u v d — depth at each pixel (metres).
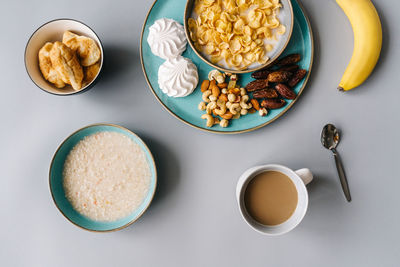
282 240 0.71
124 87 0.72
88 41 0.67
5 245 0.73
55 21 0.67
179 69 0.66
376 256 0.70
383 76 0.70
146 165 0.70
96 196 0.70
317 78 0.70
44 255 0.72
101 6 0.72
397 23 0.69
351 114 0.70
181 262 0.72
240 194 0.64
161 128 0.71
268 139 0.70
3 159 0.73
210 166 0.71
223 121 0.67
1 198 0.73
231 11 0.65
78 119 0.72
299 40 0.67
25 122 0.73
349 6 0.67
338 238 0.70
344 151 0.70
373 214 0.70
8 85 0.73
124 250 0.72
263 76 0.67
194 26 0.66
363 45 0.66
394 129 0.69
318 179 0.70
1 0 0.73
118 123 0.72
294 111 0.70
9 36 0.73
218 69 0.67
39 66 0.68
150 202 0.67
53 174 0.69
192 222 0.71
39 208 0.73
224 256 0.71
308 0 0.69
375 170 0.70
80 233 0.72
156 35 0.67
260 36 0.66
